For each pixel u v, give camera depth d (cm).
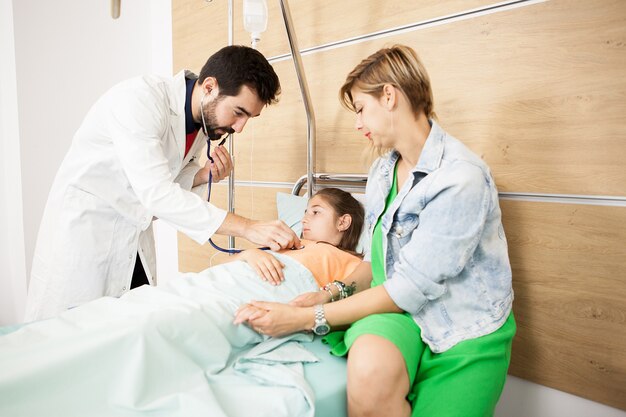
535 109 118
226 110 121
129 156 112
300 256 117
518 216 123
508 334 90
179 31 231
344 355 94
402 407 81
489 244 94
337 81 164
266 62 121
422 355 90
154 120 118
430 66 138
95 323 78
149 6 271
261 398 74
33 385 65
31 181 251
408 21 142
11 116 250
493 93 125
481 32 126
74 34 256
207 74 122
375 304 91
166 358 75
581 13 110
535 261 121
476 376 83
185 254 245
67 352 68
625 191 106
